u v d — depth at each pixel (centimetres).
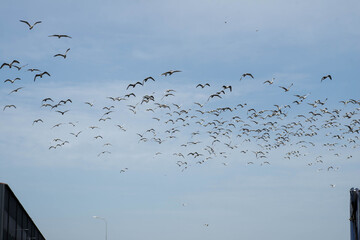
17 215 7106
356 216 4938
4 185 5922
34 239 9331
